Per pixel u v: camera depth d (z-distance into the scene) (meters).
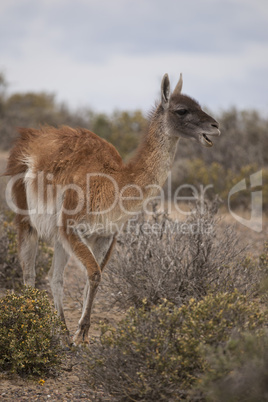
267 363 7.73
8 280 17.31
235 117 44.38
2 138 59.16
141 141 13.69
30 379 10.54
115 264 15.48
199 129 13.20
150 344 8.95
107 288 15.98
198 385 8.32
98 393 9.81
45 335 10.85
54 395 9.86
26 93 82.06
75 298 16.88
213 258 14.41
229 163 37.88
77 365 11.34
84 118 72.50
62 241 12.95
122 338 9.09
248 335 8.24
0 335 10.66
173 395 8.89
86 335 12.68
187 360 8.67
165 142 13.31
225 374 8.04
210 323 8.84
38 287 17.59
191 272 14.33
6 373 10.65
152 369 8.89
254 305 9.73
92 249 13.52
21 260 14.37
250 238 23.50
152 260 14.79
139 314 9.45
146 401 8.98
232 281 13.36
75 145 13.32
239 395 8.00
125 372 9.08
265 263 14.80
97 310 15.79
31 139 14.46
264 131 41.25
